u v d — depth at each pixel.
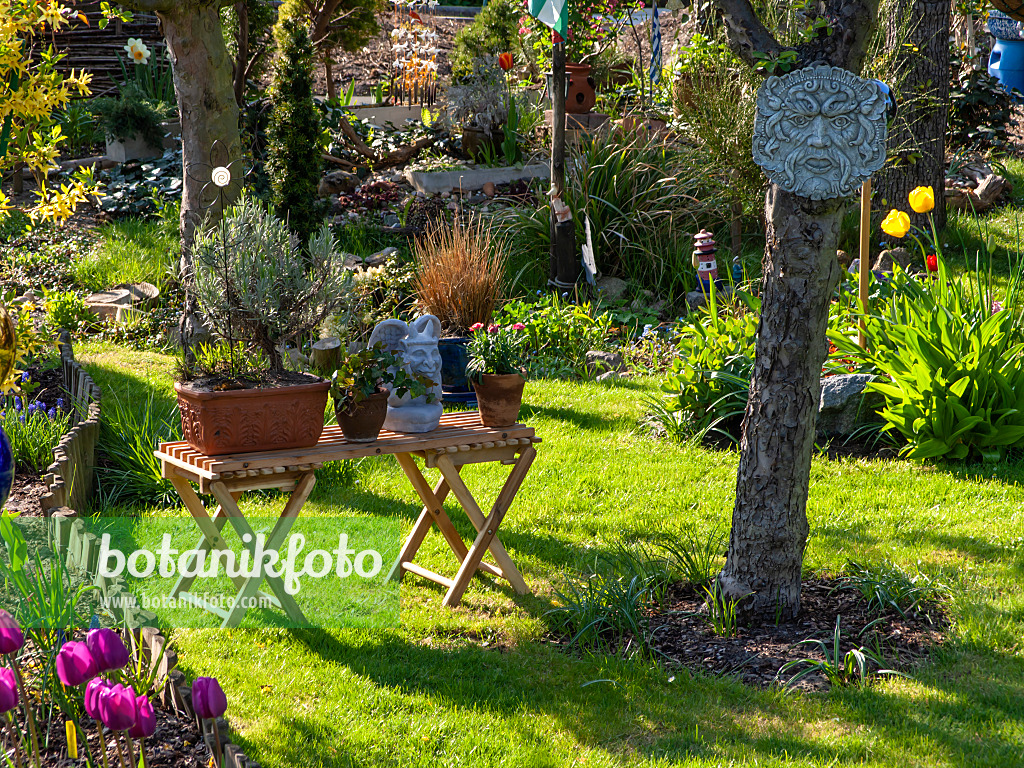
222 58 7.26
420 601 4.34
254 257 3.98
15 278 9.23
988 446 6.04
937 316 6.13
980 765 3.06
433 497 4.46
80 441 5.23
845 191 3.65
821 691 3.52
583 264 10.14
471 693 3.53
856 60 3.68
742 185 10.01
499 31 14.46
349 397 3.96
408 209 11.19
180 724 3.00
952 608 4.12
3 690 2.09
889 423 6.30
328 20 13.47
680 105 11.20
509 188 11.87
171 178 11.52
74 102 12.79
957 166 12.48
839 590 4.37
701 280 9.09
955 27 14.29
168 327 8.70
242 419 3.76
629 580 4.42
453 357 7.10
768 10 8.20
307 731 3.23
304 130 9.97
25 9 5.01
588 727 3.31
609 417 7.09
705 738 3.24
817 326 3.85
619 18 13.20
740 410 6.54
